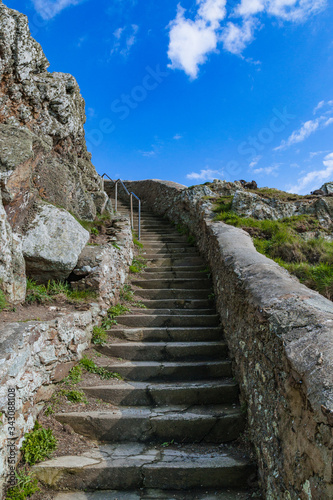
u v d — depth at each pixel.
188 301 5.25
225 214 7.50
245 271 3.62
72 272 4.64
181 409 3.21
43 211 4.57
